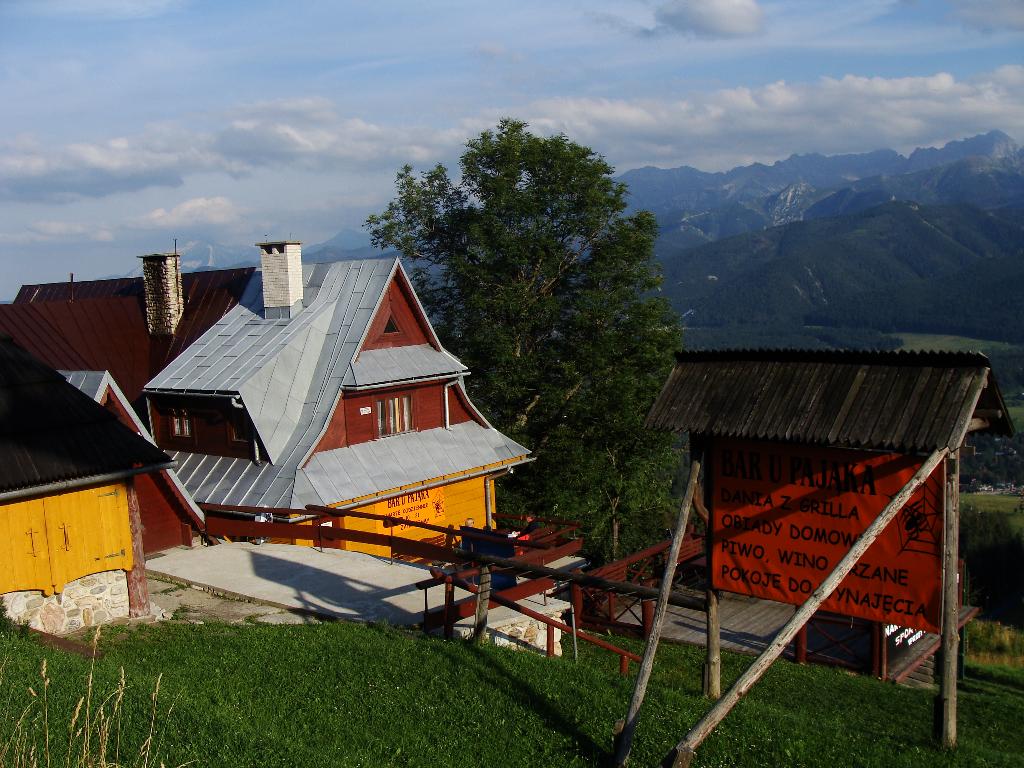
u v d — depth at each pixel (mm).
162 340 28109
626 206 36500
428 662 11258
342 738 8977
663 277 36531
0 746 7148
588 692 10289
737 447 10312
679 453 36188
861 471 9531
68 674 9328
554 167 36094
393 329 26125
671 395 10578
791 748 8891
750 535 10312
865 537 8375
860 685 14172
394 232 37875
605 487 35500
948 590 9109
